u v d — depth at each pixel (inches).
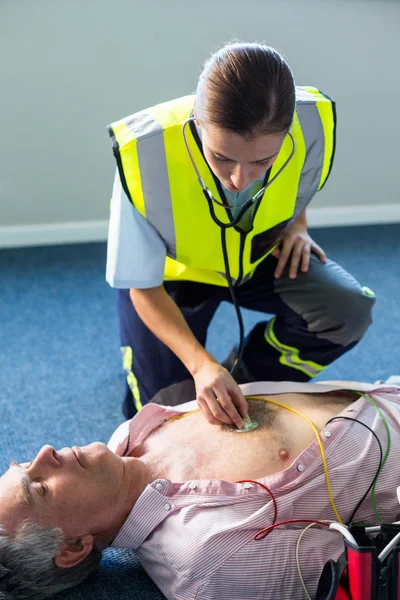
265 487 52.8
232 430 58.3
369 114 123.6
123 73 113.1
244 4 112.3
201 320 76.2
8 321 99.8
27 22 107.0
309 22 115.2
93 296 106.4
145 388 75.2
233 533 50.6
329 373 86.9
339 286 71.9
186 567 49.9
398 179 130.0
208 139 49.9
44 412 81.0
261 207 63.7
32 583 50.4
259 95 47.0
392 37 118.5
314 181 66.5
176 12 110.8
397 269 113.1
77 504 52.7
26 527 50.5
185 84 116.1
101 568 57.7
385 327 96.8
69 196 120.0
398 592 46.3
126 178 60.2
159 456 58.4
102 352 92.8
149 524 53.0
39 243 121.7
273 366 77.3
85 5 107.7
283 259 72.4
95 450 54.9
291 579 49.5
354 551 45.6
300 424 58.5
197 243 64.5
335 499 54.2
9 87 110.4
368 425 57.4
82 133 115.7
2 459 73.3
